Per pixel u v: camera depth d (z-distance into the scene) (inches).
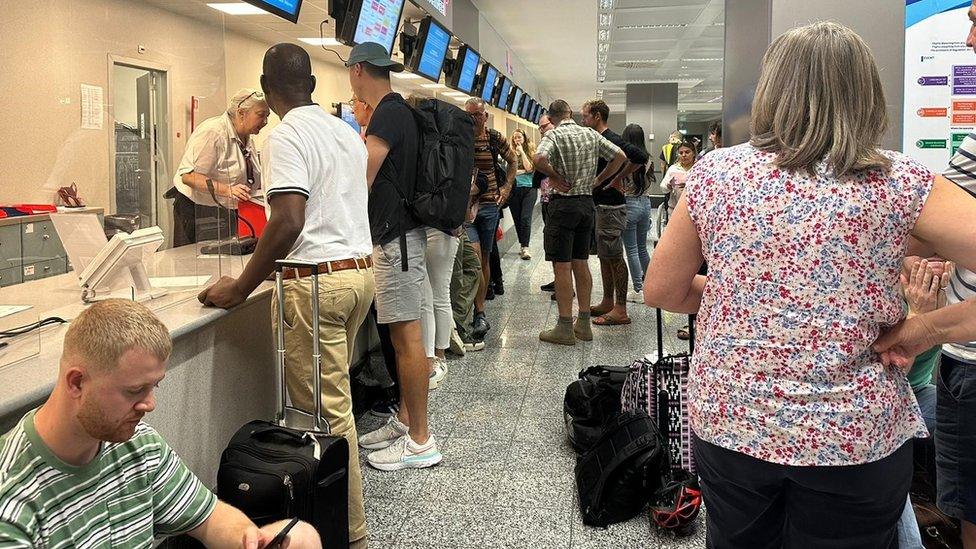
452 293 176.1
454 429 124.8
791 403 43.3
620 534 89.7
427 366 110.0
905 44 83.3
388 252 102.9
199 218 102.8
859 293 42.4
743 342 44.5
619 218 196.4
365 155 88.0
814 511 45.4
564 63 555.2
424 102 109.3
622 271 199.8
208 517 53.0
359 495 84.9
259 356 93.8
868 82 42.2
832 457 42.8
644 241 232.2
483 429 124.7
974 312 41.3
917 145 87.0
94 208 89.8
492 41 390.3
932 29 85.3
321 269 79.1
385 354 136.5
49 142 89.0
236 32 227.0
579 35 420.5
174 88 102.2
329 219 80.0
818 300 42.5
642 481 91.7
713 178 46.3
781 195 43.0
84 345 40.5
